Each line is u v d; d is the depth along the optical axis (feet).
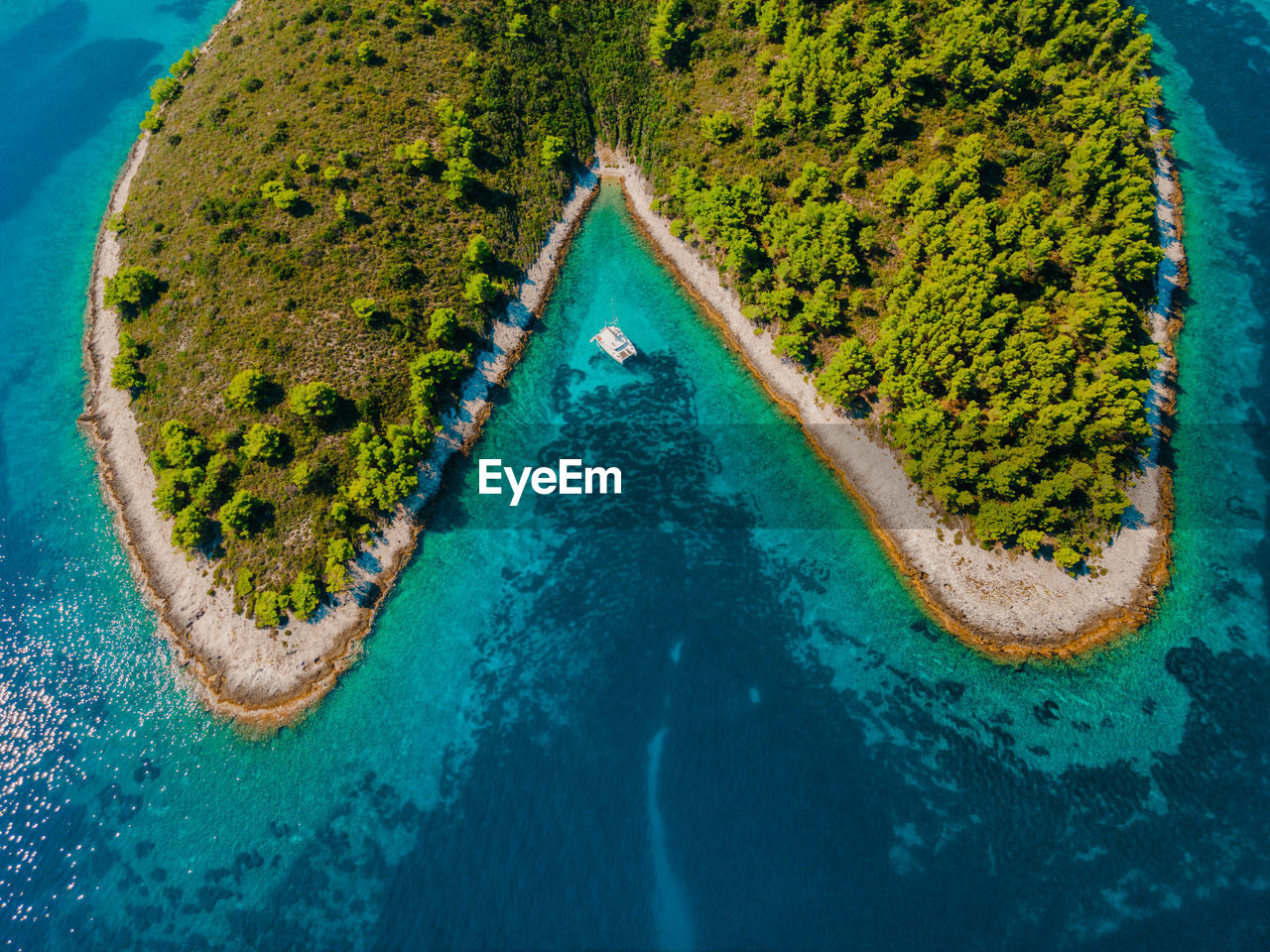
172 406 303.27
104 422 318.86
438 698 265.75
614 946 215.72
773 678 263.90
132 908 228.43
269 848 238.27
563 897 224.53
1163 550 281.95
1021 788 239.50
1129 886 219.82
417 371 311.27
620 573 291.17
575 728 255.70
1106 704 255.91
